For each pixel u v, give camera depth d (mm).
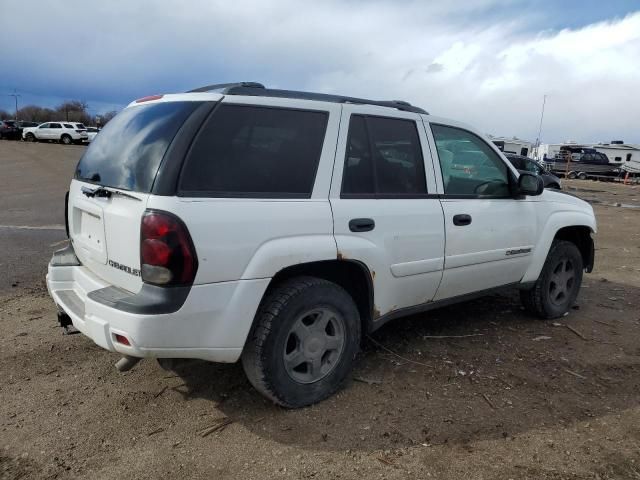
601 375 3830
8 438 2900
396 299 3684
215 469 2666
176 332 2693
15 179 18281
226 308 2811
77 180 3465
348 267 3406
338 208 3246
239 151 2932
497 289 4508
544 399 3441
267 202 2959
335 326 3340
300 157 3160
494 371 3840
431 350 4199
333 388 3359
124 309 2660
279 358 3057
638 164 38312
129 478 2590
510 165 4508
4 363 3809
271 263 2922
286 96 3217
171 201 2648
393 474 2643
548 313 5016
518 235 4477
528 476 2639
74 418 3111
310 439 2930
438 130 4000
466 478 2619
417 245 3682
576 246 5266
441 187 3910
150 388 3480
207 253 2709
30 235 8641
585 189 26828
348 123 3408
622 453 2848
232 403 3301
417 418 3162
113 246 2895
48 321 4660
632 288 6402
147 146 2881
